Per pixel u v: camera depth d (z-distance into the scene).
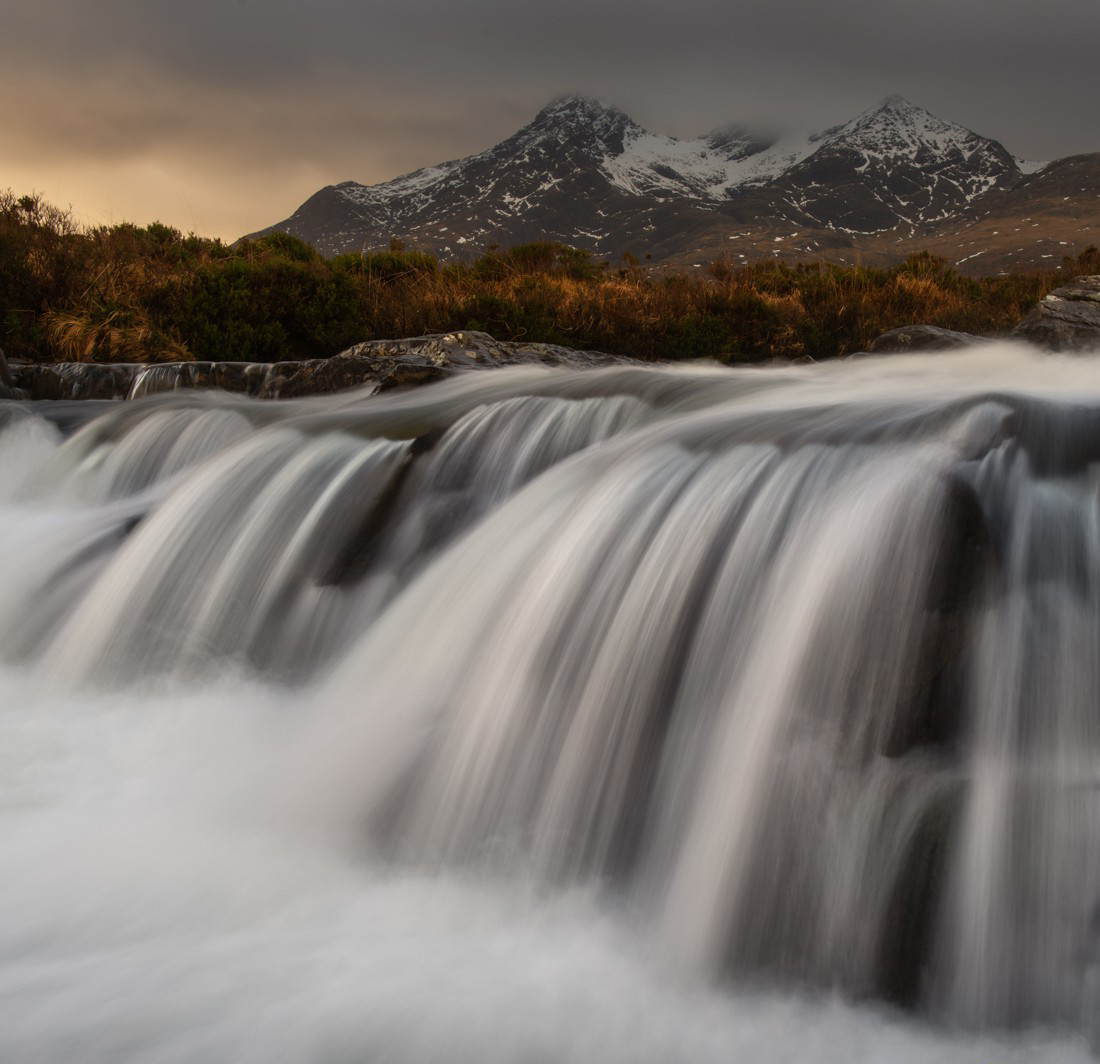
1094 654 2.92
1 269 14.30
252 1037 2.47
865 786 2.83
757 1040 2.50
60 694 4.80
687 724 3.32
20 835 3.47
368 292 14.72
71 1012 2.54
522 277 16.72
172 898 3.09
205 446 7.70
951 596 2.98
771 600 3.38
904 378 7.90
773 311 15.22
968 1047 2.46
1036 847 2.62
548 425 6.05
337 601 5.06
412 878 3.25
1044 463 3.29
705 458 4.20
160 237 19.67
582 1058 2.43
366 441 5.96
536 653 3.82
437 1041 2.47
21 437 8.62
